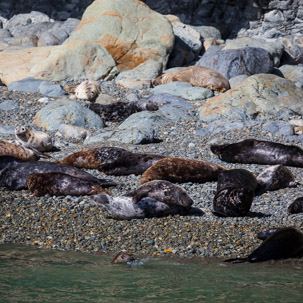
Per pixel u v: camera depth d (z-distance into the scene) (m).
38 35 112.31
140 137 51.91
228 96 62.31
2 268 23.58
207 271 23.47
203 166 39.69
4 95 70.44
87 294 20.19
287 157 44.09
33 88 73.44
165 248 27.58
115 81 79.62
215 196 32.88
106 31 84.94
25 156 43.81
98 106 64.75
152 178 38.44
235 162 45.59
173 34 87.94
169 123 59.62
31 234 29.97
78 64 79.62
